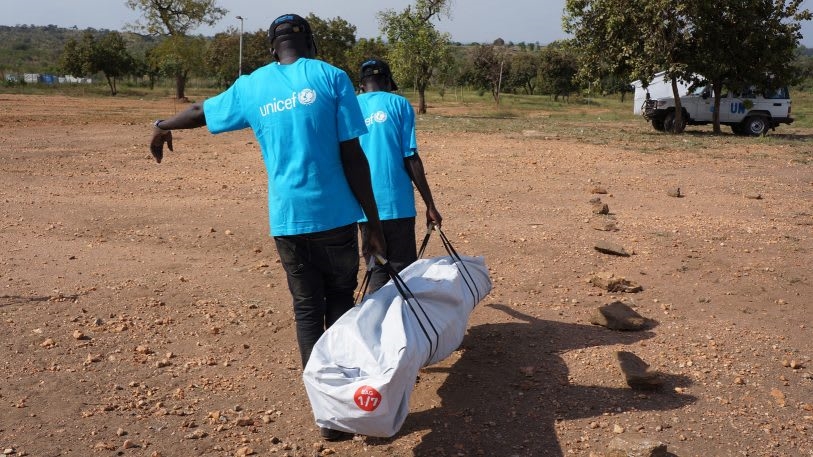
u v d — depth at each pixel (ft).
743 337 17.76
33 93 174.09
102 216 29.94
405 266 16.19
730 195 37.81
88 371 15.29
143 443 12.60
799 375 15.72
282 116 12.07
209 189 36.99
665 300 20.47
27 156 49.32
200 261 23.62
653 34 80.12
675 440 12.95
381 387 10.98
